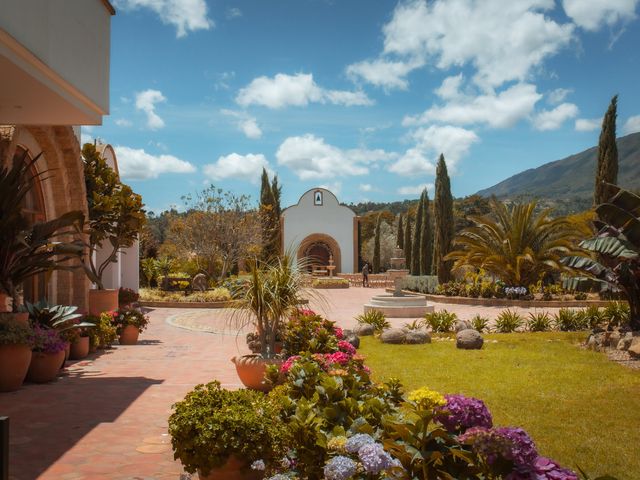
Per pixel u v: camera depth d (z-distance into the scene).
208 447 3.77
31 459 4.82
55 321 9.32
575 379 8.32
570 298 22.19
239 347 12.40
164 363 10.12
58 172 13.09
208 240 31.28
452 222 27.98
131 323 12.88
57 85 7.96
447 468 3.26
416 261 37.91
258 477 3.92
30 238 9.23
